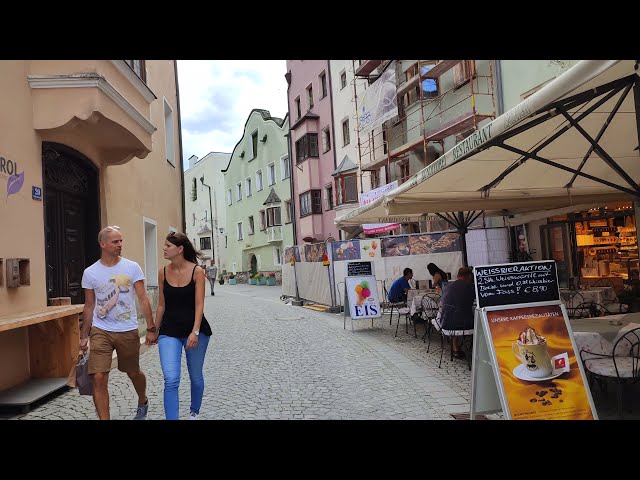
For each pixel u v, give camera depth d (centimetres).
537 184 876
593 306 823
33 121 693
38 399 584
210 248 5872
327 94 2900
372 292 1168
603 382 575
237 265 4878
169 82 1564
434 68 1788
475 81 1645
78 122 713
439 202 922
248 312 1664
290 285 2002
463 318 741
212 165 5756
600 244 1277
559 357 440
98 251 923
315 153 3036
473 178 798
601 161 766
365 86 2470
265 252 4159
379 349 895
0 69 621
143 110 916
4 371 622
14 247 638
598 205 1122
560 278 1397
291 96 3425
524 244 1527
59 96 698
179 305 473
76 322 694
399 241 1538
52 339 680
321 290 1627
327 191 2955
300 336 1079
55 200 815
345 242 1536
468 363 745
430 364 763
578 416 430
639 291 1097
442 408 539
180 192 1669
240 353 905
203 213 6081
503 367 430
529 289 457
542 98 388
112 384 692
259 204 4203
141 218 1169
